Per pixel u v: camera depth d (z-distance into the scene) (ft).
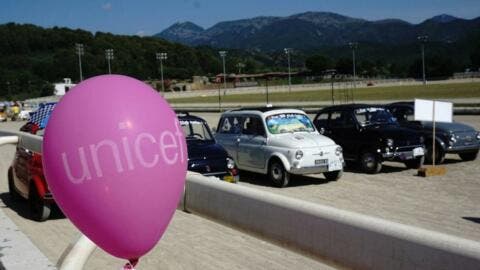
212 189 23.97
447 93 187.11
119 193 8.84
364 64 534.78
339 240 15.51
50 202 29.53
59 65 438.81
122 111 8.92
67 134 8.93
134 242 9.46
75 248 13.48
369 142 43.34
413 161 45.06
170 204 9.54
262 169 40.78
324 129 47.19
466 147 46.68
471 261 11.64
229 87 433.89
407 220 27.48
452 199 32.50
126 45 511.81
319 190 37.37
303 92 283.79
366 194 35.12
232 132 44.45
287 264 20.35
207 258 21.57
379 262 14.03
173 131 9.42
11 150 72.79
